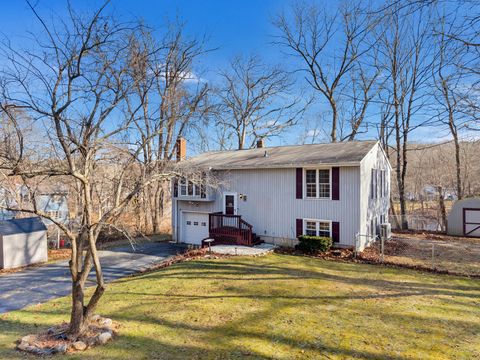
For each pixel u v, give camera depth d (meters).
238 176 18.45
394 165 35.50
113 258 16.42
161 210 27.80
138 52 8.01
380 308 8.28
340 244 15.45
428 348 6.13
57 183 12.22
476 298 9.03
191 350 6.18
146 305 8.98
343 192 15.35
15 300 10.41
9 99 5.85
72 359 5.89
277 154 19.11
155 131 8.19
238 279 11.26
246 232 17.02
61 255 18.00
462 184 29.72
